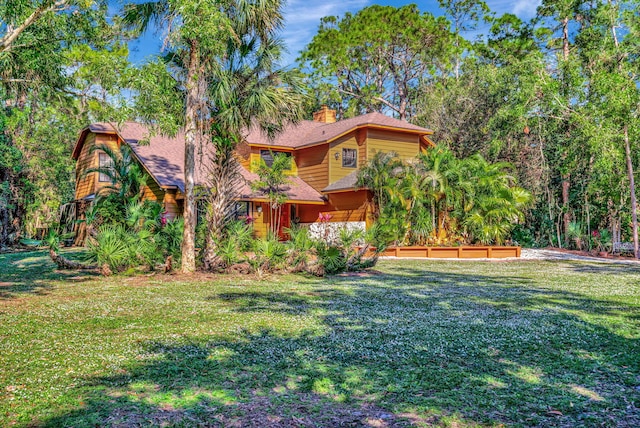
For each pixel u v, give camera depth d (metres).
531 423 3.81
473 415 3.96
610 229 27.02
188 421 3.78
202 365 5.20
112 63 10.81
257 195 22.33
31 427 3.61
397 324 7.32
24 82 12.55
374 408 4.11
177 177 21.72
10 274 13.61
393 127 24.75
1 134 24.45
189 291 10.70
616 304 9.25
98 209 18.53
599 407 4.12
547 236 29.36
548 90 24.39
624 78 21.95
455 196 21.55
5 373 4.84
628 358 5.54
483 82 31.86
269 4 13.38
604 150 22.08
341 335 6.59
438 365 5.29
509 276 14.23
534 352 5.80
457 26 42.03
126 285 11.57
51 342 6.08
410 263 18.38
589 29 26.03
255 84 13.79
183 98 14.27
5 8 9.57
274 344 6.09
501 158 31.09
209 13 10.80
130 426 3.66
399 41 39.81
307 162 26.45
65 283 11.86
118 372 4.93
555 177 29.19
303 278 13.45
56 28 10.95
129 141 24.12
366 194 22.53
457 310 8.56
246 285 11.78
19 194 28.27
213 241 14.38
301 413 3.98
